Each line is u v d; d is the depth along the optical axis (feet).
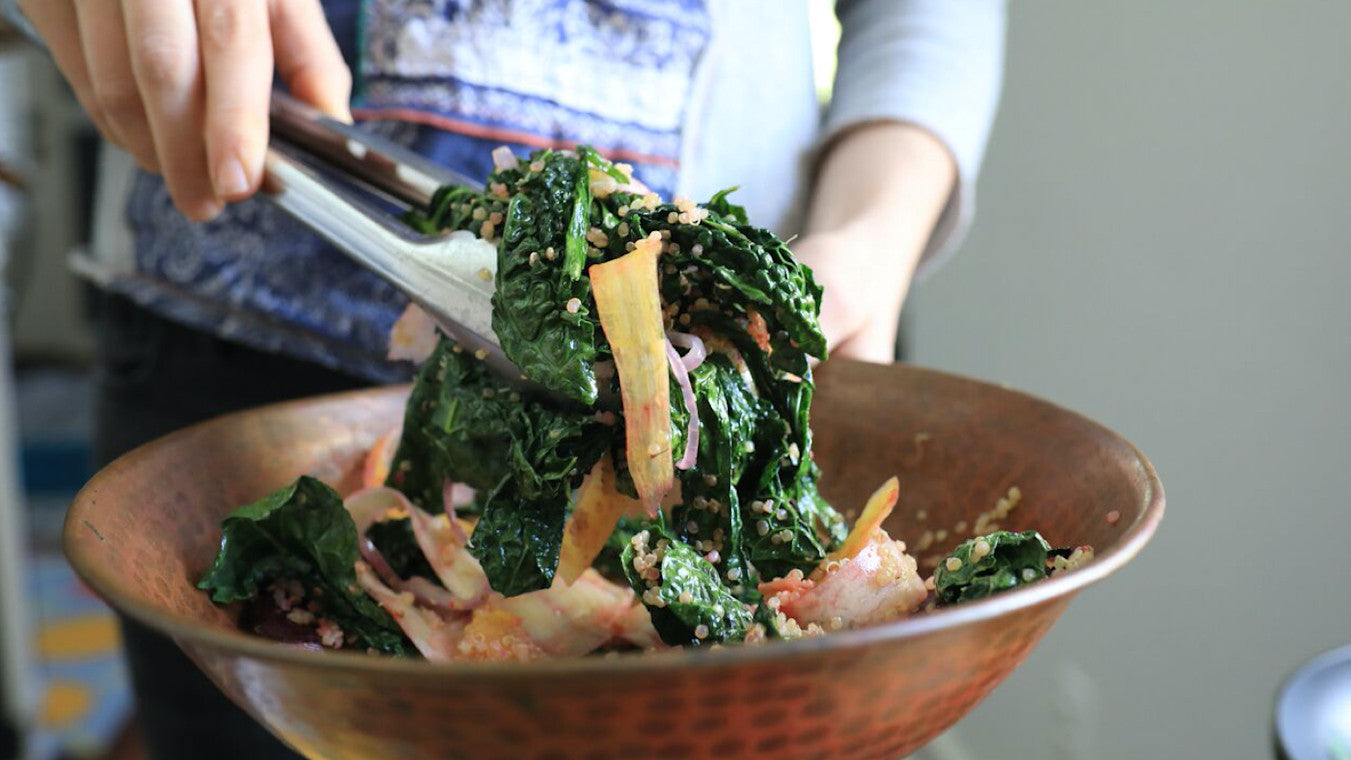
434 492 1.68
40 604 4.50
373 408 1.81
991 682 1.27
